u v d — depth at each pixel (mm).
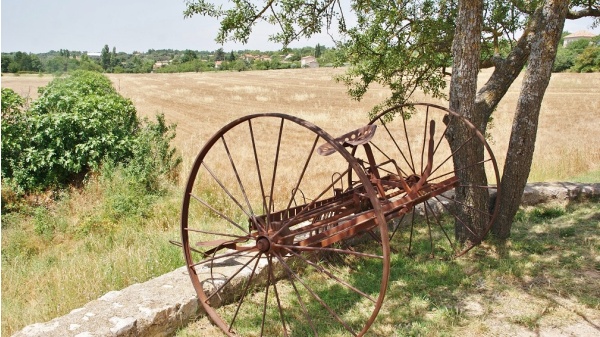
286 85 46438
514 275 5445
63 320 4031
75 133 11219
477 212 6188
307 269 5727
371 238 6645
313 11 6770
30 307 5480
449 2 7203
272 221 4594
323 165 12477
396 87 7730
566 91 36688
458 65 5910
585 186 8445
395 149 15125
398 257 6039
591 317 4539
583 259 5828
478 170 6094
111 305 4305
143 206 9156
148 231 8180
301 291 5223
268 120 22953
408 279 5406
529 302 4848
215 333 4414
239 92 39344
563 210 7781
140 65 108250
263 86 45344
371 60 7570
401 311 4711
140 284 4809
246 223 7785
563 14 5660
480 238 5930
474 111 5945
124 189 9602
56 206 10234
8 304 5633
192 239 6777
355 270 5742
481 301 4891
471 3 5699
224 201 8984
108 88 18734
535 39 5812
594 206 7984
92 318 4055
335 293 5137
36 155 10688
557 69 61656
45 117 10867
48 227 9023
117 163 11109
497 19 7078
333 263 5918
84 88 15562
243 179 10523
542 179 10531
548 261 5801
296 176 11102
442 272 5551
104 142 11195
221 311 4758
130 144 11281
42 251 8352
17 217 9727
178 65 103875
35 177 10898
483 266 5715
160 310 4234
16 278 6605
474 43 5789
